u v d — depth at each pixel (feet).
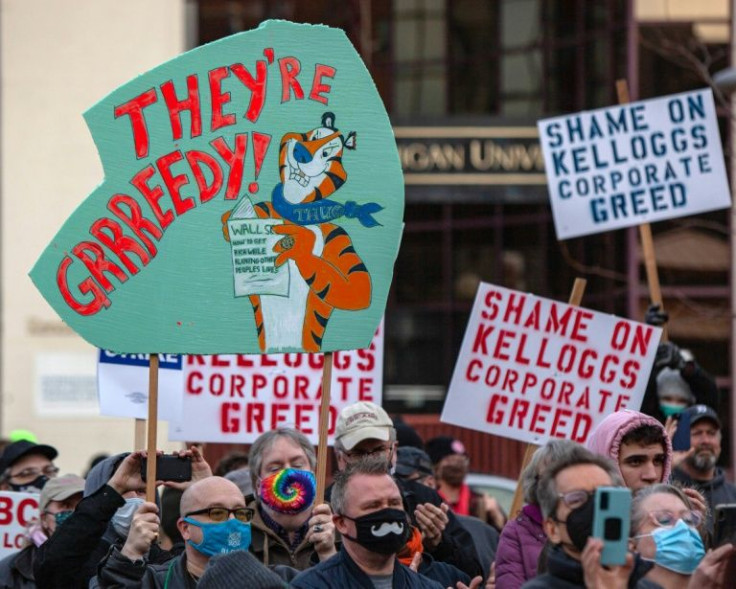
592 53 98.78
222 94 35.50
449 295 104.63
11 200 104.06
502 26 103.45
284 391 44.98
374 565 29.99
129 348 35.01
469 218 104.53
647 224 49.73
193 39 106.63
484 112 103.50
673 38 95.20
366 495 29.66
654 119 49.83
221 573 25.59
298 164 35.63
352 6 105.40
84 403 103.45
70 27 104.47
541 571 28.07
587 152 49.98
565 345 42.22
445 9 104.47
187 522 32.35
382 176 35.81
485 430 42.22
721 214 94.02
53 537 34.17
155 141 35.29
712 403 44.06
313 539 33.55
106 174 35.12
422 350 104.99
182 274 35.24
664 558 29.60
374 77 104.88
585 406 42.04
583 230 49.83
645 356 42.04
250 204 35.53
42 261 34.94
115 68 104.47
